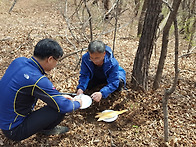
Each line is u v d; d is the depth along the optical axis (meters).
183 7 3.78
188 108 2.77
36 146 2.18
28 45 5.09
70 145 2.22
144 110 2.73
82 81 2.74
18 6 10.38
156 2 2.49
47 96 1.82
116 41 6.25
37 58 1.81
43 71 1.90
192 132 2.33
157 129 2.41
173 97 3.03
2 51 4.68
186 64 4.46
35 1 11.16
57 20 8.54
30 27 7.14
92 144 2.24
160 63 2.89
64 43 5.39
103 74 2.83
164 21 3.12
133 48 5.70
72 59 4.36
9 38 5.50
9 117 1.85
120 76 2.86
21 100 1.81
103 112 2.65
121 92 3.05
